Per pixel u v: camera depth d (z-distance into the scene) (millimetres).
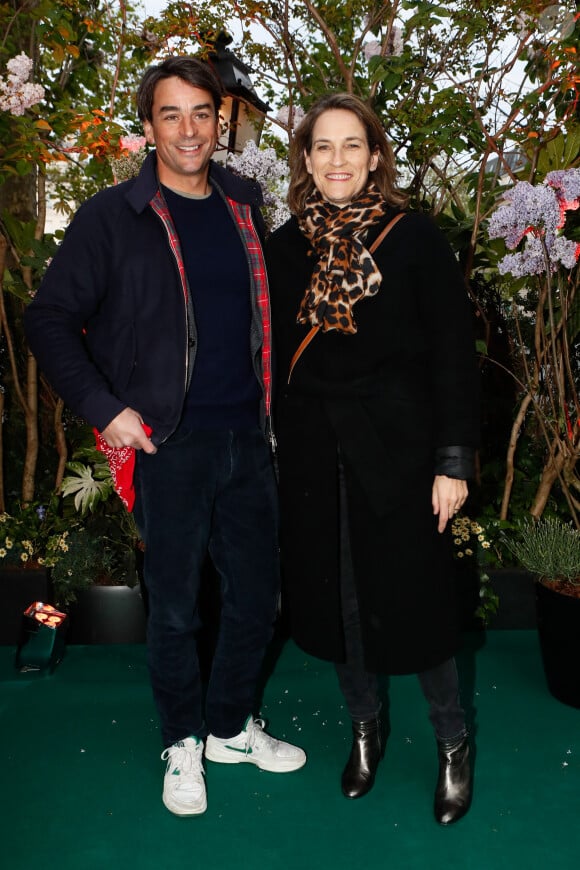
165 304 1955
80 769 2322
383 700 2760
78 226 1944
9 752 2418
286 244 2113
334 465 1985
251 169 3018
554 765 2334
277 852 1940
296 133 2086
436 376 1915
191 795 2092
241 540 2158
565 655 2648
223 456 2055
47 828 2033
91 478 3533
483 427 3836
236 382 2059
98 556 3359
